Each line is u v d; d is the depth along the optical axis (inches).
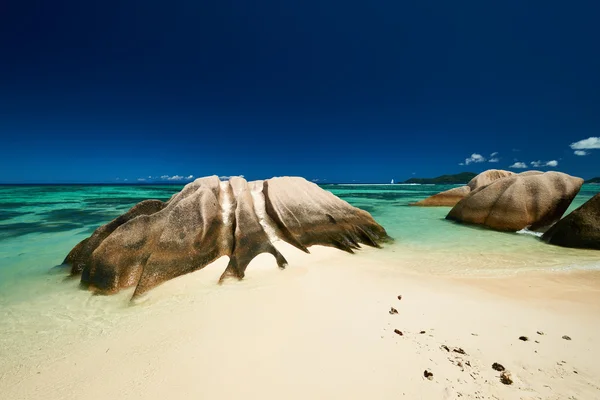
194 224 331.9
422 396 137.5
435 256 399.2
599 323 202.7
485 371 153.1
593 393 137.7
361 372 154.0
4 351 189.6
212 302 244.8
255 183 453.4
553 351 169.8
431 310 223.0
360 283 281.6
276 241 366.3
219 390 144.6
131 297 267.9
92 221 725.3
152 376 157.5
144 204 378.6
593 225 435.8
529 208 572.4
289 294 256.1
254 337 189.6
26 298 271.6
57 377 162.4
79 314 239.8
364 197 1652.3
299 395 139.9
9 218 773.3
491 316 213.0
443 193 1057.5
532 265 354.9
